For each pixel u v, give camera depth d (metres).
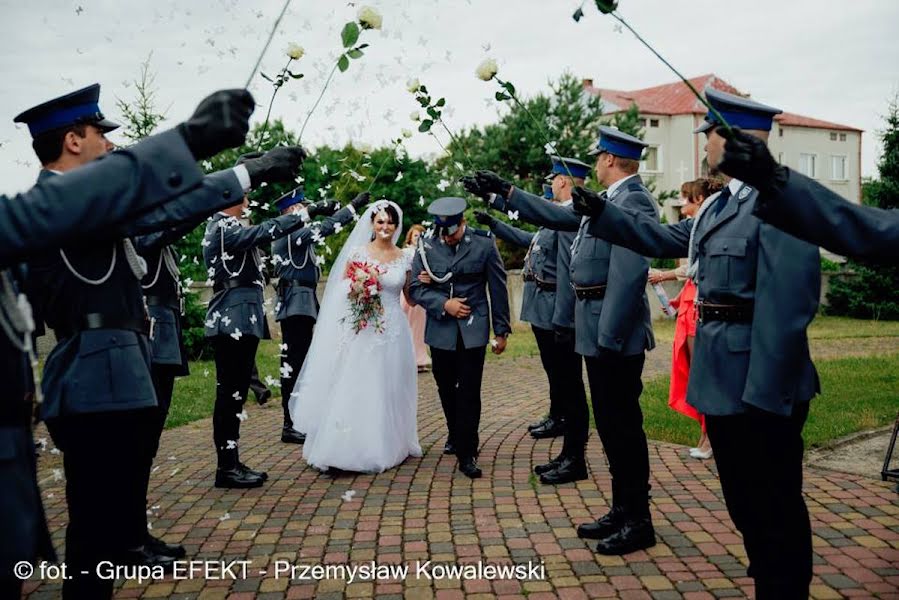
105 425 2.55
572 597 3.20
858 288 18.97
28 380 1.83
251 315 4.92
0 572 1.67
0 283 1.78
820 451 5.44
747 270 2.66
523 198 3.28
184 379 9.57
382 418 5.28
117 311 2.63
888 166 18.58
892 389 7.87
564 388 4.98
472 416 5.18
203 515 4.39
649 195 3.94
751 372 2.55
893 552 3.56
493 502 4.55
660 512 4.27
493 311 5.46
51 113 2.56
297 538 3.99
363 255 5.57
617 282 3.64
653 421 6.60
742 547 3.72
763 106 2.73
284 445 6.23
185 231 3.55
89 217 1.61
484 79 3.21
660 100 35.50
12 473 1.73
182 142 1.70
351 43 2.58
